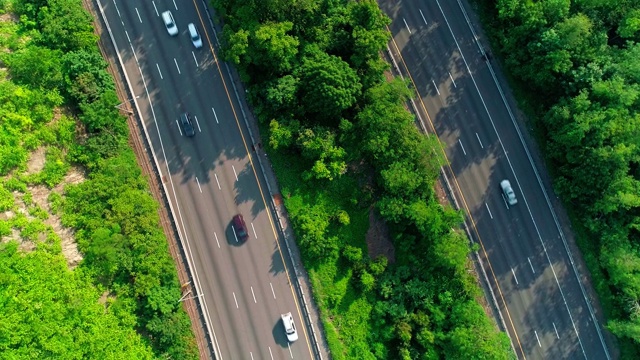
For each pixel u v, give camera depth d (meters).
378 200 81.50
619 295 81.94
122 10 83.50
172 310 76.31
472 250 80.31
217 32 83.38
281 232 80.56
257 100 79.69
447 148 85.06
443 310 79.69
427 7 86.38
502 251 84.38
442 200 84.19
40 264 69.12
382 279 79.25
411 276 80.62
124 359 71.25
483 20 86.00
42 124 74.19
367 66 78.62
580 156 78.12
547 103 84.06
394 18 86.31
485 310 83.44
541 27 77.50
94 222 72.88
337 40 79.31
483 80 85.75
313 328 79.06
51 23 75.88
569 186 81.00
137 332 74.62
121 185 75.00
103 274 72.69
